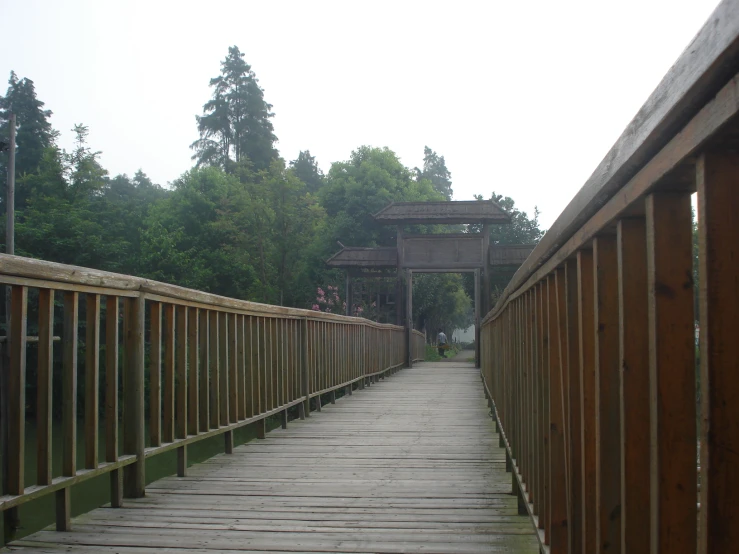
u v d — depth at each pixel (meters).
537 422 2.61
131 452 3.56
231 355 5.12
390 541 2.84
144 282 3.56
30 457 8.65
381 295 21.33
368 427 6.54
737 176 0.87
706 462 0.85
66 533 2.92
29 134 33.62
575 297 1.94
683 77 0.86
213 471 4.35
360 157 32.44
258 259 25.36
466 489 3.83
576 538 1.88
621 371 1.34
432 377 13.71
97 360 3.17
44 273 2.64
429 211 18.19
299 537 2.89
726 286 0.85
